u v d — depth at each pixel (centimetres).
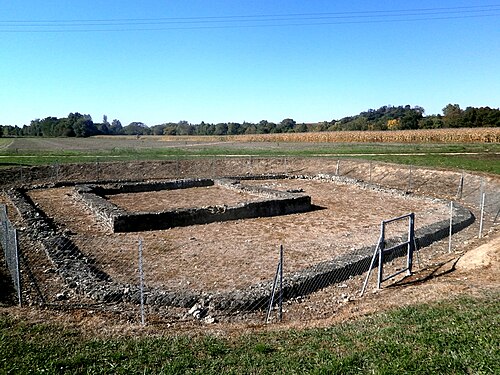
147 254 1259
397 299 883
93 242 1374
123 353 607
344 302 940
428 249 1368
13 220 1645
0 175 2812
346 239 1474
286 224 1717
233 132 11419
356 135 6631
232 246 1364
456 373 512
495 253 1120
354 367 548
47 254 1170
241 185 2583
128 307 882
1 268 1073
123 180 3028
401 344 601
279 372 550
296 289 980
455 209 1945
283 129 10681
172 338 675
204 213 1709
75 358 582
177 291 945
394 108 13012
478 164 2880
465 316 704
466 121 7388
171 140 8575
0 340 629
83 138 9738
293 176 3203
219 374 550
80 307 860
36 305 852
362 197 2406
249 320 848
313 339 665
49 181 2947
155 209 1998
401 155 3603
